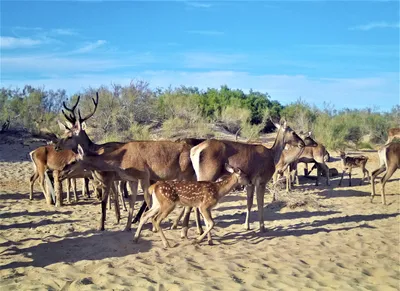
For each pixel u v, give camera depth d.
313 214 13.89
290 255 9.79
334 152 28.95
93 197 16.78
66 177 14.21
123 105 30.27
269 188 16.53
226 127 32.16
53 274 8.42
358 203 15.77
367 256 9.90
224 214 13.80
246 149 11.66
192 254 9.72
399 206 15.26
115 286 7.84
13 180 19.73
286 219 13.21
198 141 13.32
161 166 11.47
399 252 10.20
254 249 10.19
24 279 8.20
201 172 11.35
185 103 32.22
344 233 11.65
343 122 33.50
